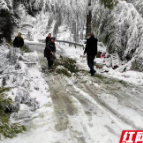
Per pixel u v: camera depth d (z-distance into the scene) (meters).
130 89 4.99
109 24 8.13
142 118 3.26
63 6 12.81
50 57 6.80
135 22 7.16
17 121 3.08
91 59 5.99
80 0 11.95
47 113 3.41
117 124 3.04
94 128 2.91
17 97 3.55
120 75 6.45
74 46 16.03
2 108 3.12
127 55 7.60
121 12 7.52
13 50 6.80
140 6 7.92
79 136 2.68
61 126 2.96
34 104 3.60
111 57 7.82
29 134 2.73
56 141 2.55
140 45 6.99
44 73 6.36
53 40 6.78
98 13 9.03
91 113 3.44
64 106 3.75
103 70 6.96
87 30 11.42
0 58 6.63
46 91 4.66
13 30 12.24
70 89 4.89
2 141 2.53
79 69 7.29
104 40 8.40
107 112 3.49
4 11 10.39
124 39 7.62
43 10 13.72
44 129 2.86
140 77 6.12
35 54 9.89
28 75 5.53
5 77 4.82
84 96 4.38
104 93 4.62
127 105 3.86
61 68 6.56
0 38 10.43
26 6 15.32
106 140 2.59
